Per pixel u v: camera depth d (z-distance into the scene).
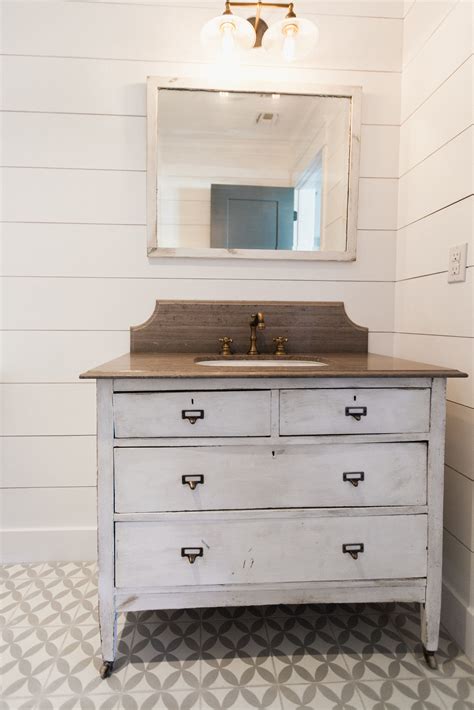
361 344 1.60
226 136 1.55
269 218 1.57
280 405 1.06
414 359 1.50
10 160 1.51
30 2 1.48
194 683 1.07
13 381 1.56
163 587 1.07
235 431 1.05
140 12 1.51
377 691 1.05
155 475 1.05
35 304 1.54
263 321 1.48
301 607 1.38
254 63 1.54
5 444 1.57
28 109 1.50
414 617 1.33
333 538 1.09
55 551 1.59
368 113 1.59
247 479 1.07
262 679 1.08
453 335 1.28
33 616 1.30
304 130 1.56
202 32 1.36
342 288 1.61
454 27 1.25
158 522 1.06
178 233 1.55
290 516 1.08
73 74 1.50
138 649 1.18
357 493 1.09
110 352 1.57
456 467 1.27
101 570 1.06
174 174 1.54
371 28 1.57
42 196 1.52
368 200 1.61
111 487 1.04
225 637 1.23
